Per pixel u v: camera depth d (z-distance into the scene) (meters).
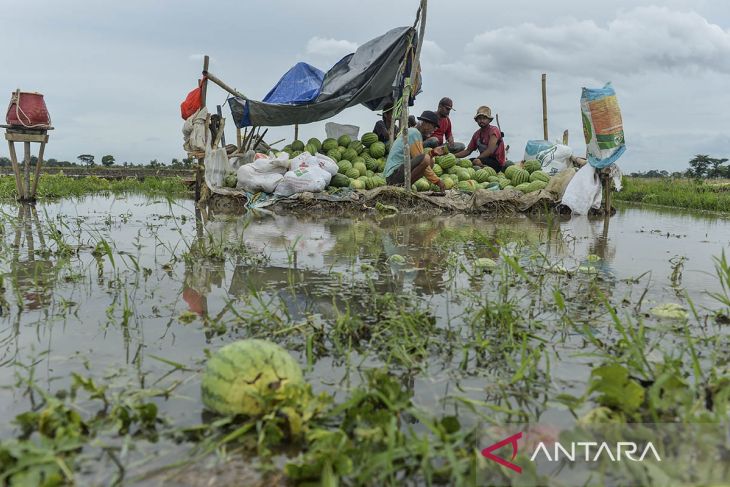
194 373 2.54
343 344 3.01
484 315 3.47
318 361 2.75
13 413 2.12
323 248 6.17
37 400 2.24
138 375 2.51
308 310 3.65
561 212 11.67
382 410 2.01
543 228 8.72
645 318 3.58
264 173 11.62
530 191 12.67
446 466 1.75
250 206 11.08
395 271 4.97
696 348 2.98
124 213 9.93
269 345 2.32
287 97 13.88
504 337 3.17
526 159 15.81
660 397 2.24
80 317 3.37
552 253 6.23
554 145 15.20
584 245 6.95
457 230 8.13
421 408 2.22
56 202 12.37
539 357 2.74
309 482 1.71
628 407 2.15
